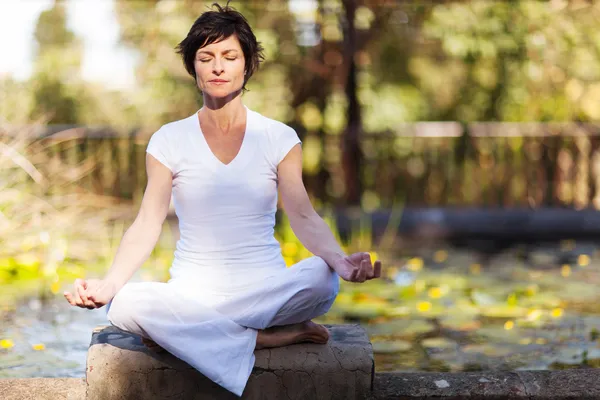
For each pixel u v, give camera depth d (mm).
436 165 8273
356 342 2355
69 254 5246
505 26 7855
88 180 7418
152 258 5344
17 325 3760
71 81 9688
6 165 5250
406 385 2385
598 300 4227
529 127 7777
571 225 6469
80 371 3020
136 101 8820
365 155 8531
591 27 8188
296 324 2314
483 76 8812
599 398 2332
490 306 4082
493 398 2342
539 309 4023
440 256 5680
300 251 5363
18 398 2336
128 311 2193
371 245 6105
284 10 8406
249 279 2305
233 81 2285
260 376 2264
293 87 8750
